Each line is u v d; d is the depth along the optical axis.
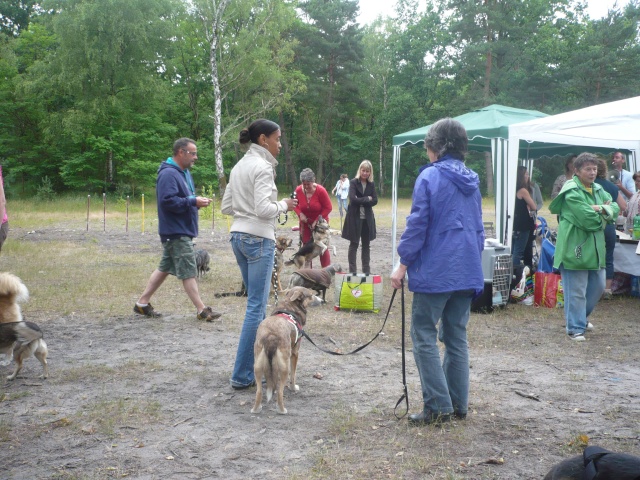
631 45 41.75
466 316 3.85
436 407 3.77
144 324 6.59
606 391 4.50
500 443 3.55
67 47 32.00
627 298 8.43
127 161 33.66
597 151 12.09
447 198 3.63
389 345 5.89
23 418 3.93
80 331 6.26
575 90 42.12
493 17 40.25
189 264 6.62
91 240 14.58
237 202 4.46
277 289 8.47
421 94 48.28
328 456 3.36
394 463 3.28
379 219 22.83
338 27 44.00
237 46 32.53
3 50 34.66
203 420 3.92
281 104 37.06
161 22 33.22
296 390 4.50
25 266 10.35
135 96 34.44
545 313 7.36
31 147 35.53
